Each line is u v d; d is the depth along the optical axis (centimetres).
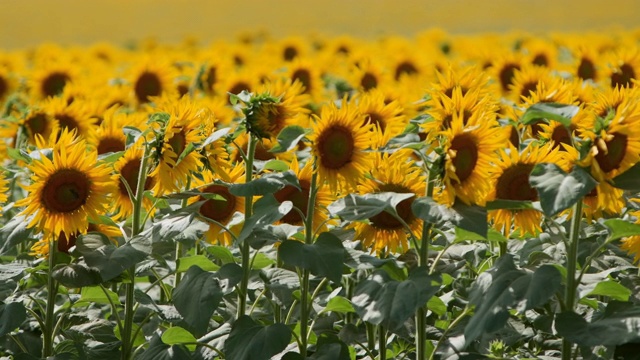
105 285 770
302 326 672
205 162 731
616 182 593
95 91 1365
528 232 704
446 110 659
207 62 1417
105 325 799
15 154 724
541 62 1471
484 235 588
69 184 689
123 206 772
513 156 639
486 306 583
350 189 682
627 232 616
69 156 687
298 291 731
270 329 646
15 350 777
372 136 698
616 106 690
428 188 639
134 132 720
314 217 740
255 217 650
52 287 726
